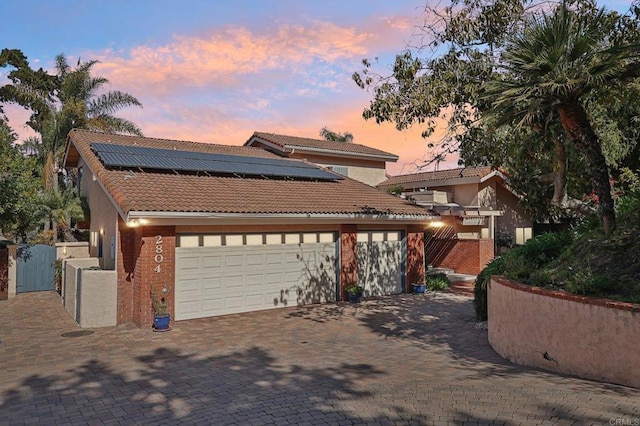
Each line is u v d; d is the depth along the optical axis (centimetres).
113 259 1379
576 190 1675
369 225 1719
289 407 635
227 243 1378
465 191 2584
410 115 1134
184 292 1295
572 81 843
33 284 1861
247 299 1412
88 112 2925
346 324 1247
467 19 1130
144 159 1527
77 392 722
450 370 818
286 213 1367
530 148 1223
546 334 785
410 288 1800
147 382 768
